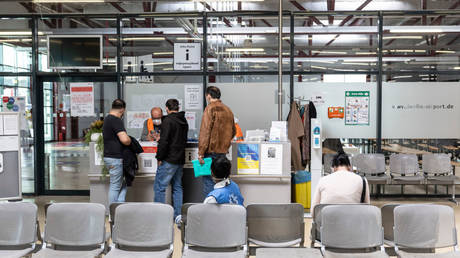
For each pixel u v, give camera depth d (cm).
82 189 820
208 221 367
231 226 365
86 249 383
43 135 823
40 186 823
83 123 820
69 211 377
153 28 790
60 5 786
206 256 358
